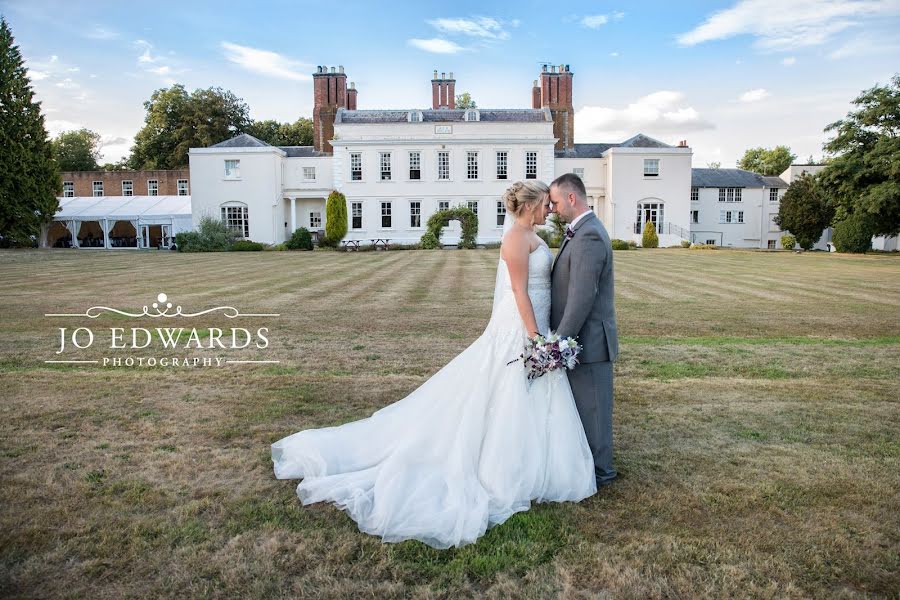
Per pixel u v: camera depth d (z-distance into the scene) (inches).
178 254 1004.6
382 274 601.6
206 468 133.6
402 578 92.3
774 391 197.8
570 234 120.0
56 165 1272.1
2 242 1236.5
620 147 1365.7
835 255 1046.4
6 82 1176.8
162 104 1838.1
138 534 104.4
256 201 1332.4
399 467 115.3
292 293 446.3
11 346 262.8
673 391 197.6
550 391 121.5
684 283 521.3
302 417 169.2
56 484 124.3
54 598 86.0
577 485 118.8
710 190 1675.7
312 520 110.2
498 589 89.5
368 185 1350.9
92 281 526.9
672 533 106.3
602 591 89.0
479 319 337.4
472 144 1339.8
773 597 87.7
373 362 236.2
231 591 88.4
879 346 269.1
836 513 113.7
